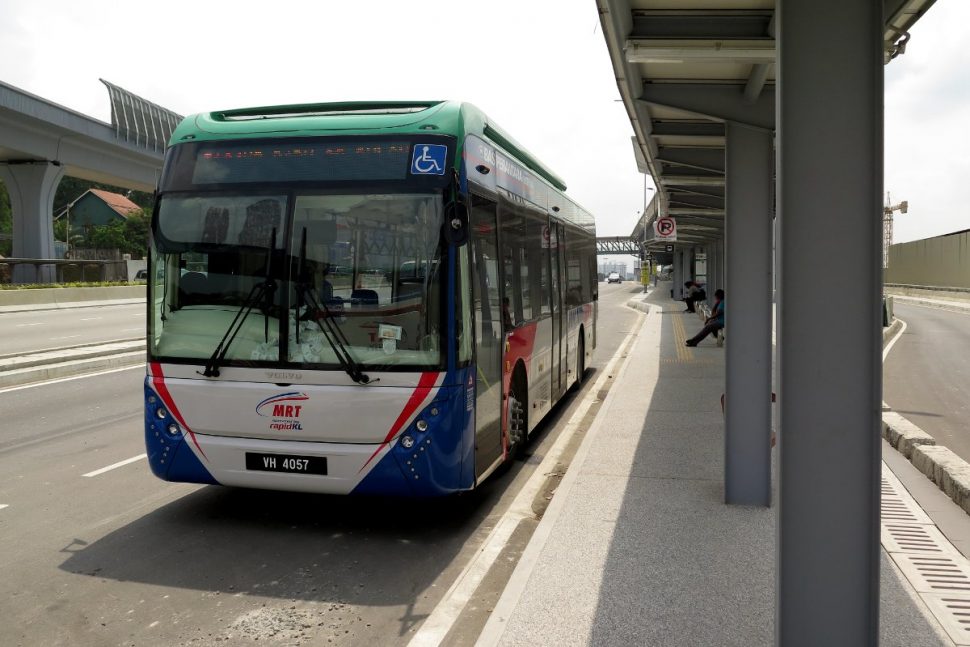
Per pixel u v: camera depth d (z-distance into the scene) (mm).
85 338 22641
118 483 7895
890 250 76812
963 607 4602
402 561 5980
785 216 3465
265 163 6465
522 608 4625
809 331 3471
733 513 6379
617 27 5363
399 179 6273
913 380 15930
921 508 6605
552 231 11008
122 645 4574
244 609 5090
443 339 6145
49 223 46094
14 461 8734
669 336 23859
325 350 6195
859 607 3463
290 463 6227
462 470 6324
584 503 6660
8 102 38375
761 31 5742
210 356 6375
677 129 8969
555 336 11086
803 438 3480
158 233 6543
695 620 4449
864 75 3402
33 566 5754
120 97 47062
